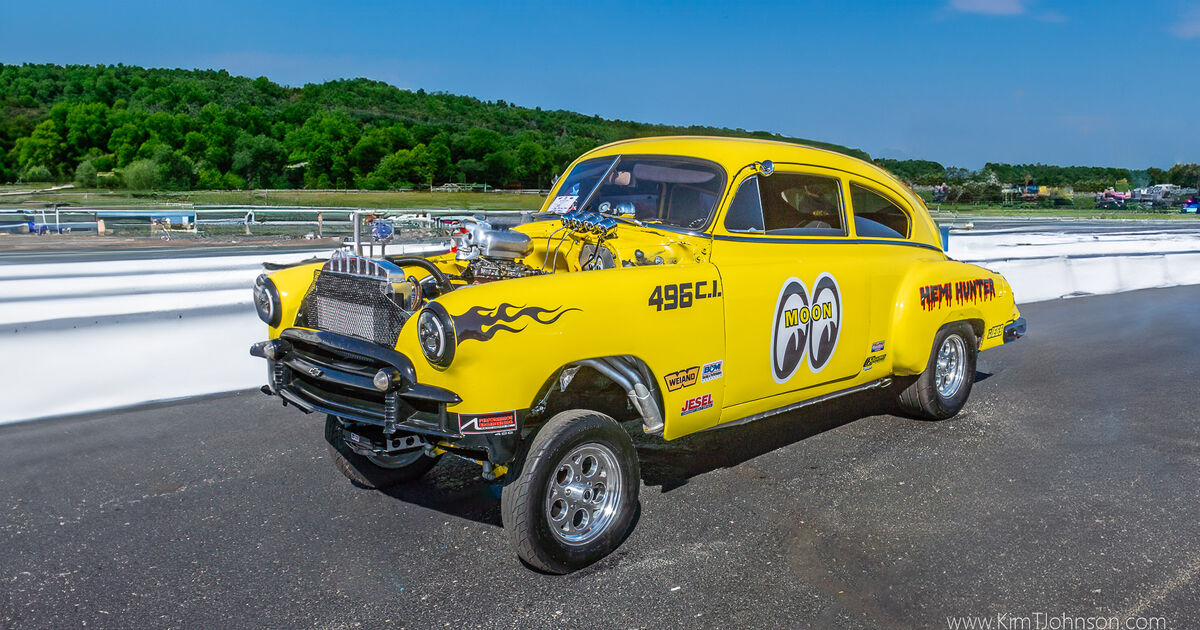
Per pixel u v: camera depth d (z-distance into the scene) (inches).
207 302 243.1
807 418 224.7
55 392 219.6
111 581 133.0
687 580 134.0
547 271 161.2
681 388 148.6
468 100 7785.4
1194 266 565.6
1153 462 189.3
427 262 150.6
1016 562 139.9
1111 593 129.5
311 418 220.8
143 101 5994.1
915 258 208.7
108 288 230.7
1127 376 273.7
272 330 157.0
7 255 726.5
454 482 176.7
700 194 166.1
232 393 246.7
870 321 190.7
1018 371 281.6
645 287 141.3
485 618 122.4
